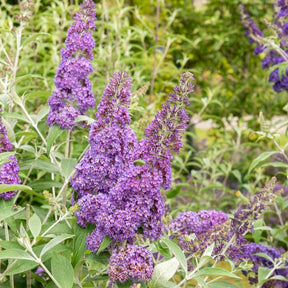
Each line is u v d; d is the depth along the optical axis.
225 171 2.23
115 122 0.95
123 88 0.95
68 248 1.01
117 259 0.89
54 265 0.91
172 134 0.90
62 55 1.16
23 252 0.92
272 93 3.14
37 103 1.90
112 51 2.00
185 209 1.87
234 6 3.19
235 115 3.24
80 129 1.20
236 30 3.10
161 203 0.91
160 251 0.95
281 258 1.16
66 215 0.97
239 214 1.07
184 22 3.36
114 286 0.94
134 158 0.92
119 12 2.00
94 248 0.92
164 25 3.11
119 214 0.89
